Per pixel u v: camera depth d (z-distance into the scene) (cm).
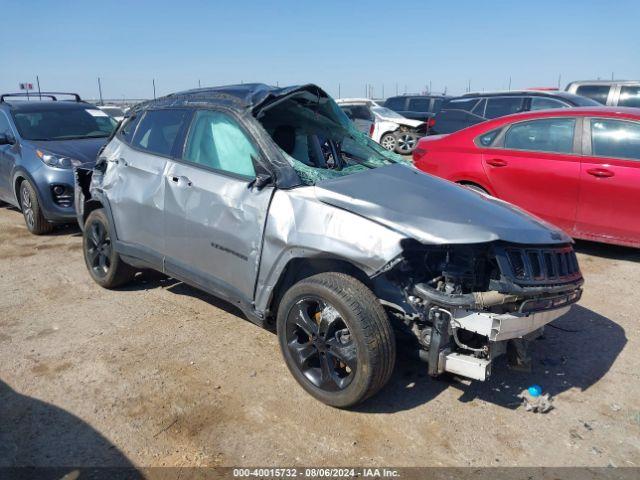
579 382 363
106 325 438
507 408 333
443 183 379
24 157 713
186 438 300
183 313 461
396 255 290
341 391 316
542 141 619
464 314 295
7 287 524
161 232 422
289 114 429
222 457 285
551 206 611
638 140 561
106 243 503
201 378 359
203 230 385
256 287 355
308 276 363
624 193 561
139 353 392
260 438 300
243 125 378
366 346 297
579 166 586
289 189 343
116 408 326
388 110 1672
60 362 379
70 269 577
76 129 798
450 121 1189
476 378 296
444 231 296
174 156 425
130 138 477
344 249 306
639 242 567
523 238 309
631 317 462
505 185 638
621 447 298
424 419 320
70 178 681
